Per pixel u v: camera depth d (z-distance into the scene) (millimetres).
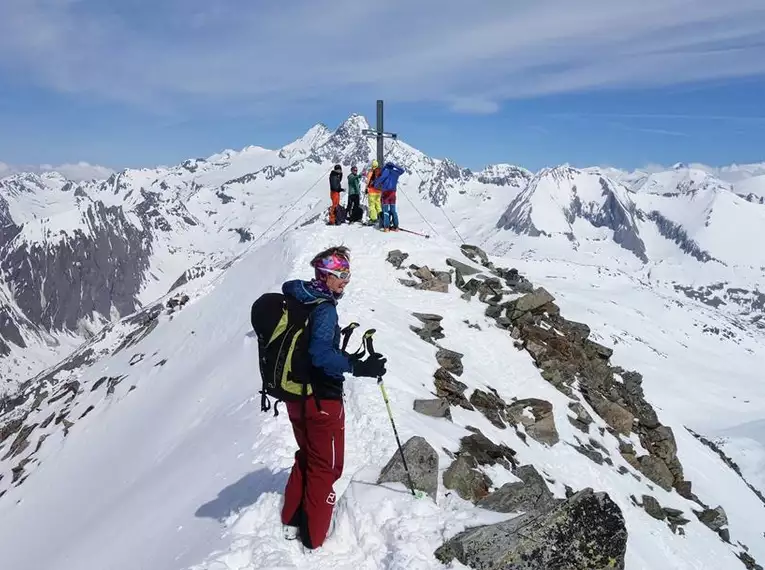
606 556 5781
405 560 5797
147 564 7680
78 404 31031
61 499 20422
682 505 18109
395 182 26859
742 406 144375
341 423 6215
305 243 26000
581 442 17469
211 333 27250
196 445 13375
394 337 17141
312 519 6164
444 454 9391
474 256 27344
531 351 20500
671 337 195875
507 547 5758
